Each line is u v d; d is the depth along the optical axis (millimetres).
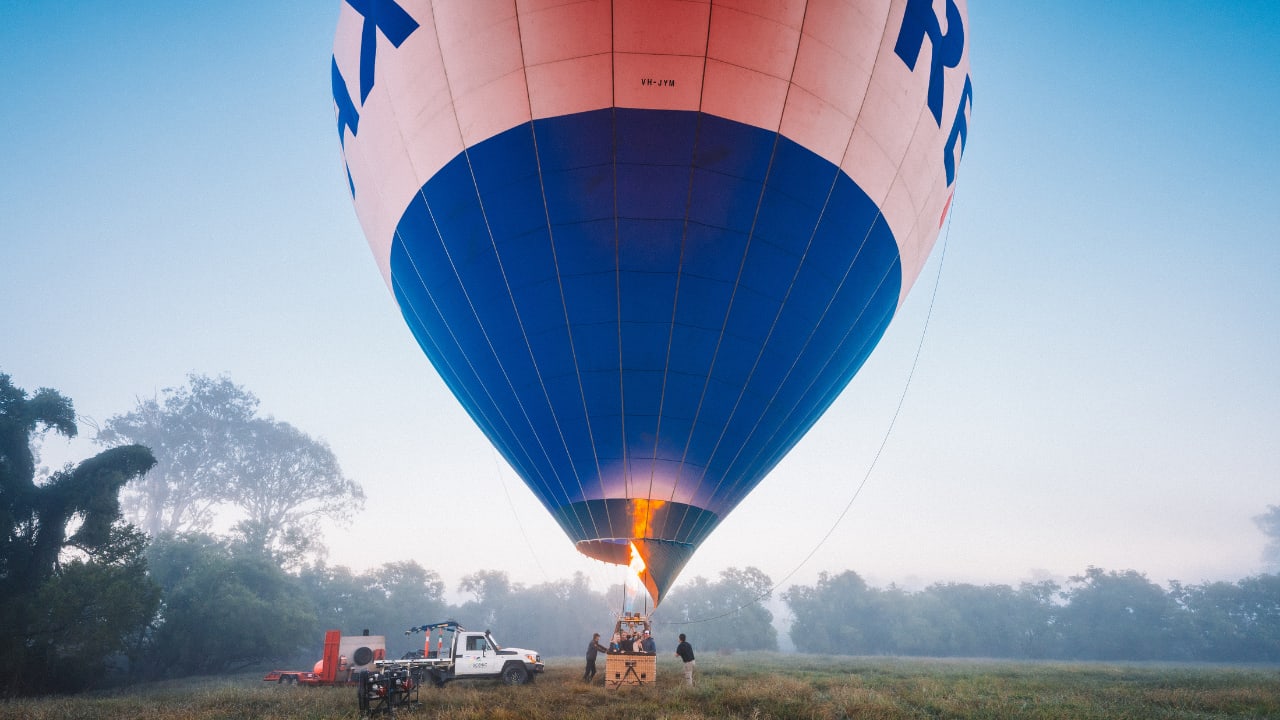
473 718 11633
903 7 16500
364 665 23031
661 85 14992
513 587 95188
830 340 18406
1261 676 27234
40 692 25156
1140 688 18453
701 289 16219
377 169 18641
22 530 29078
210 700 16547
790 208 16109
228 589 41688
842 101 15906
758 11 14812
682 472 17594
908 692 16156
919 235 20016
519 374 17672
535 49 15172
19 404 30297
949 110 19000
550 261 16297
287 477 86812
